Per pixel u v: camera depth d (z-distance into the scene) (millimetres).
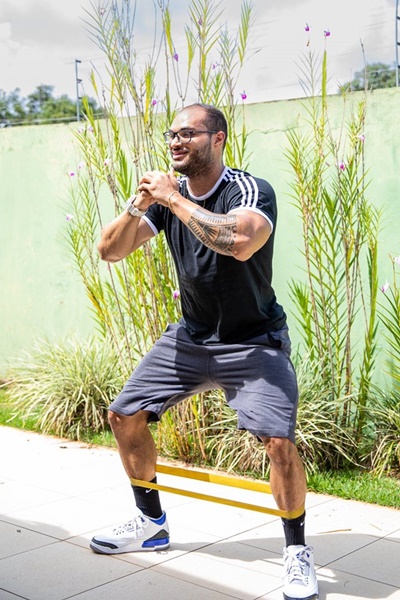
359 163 5477
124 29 5094
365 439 5145
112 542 3773
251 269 3375
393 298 5301
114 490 4785
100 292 5719
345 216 5086
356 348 5504
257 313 3451
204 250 3381
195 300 3514
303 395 5086
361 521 4246
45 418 6148
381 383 5441
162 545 3824
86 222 6137
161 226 3637
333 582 3477
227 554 3789
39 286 7535
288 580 3291
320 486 4754
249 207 3188
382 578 3521
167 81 5184
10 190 7676
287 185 5805
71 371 6266
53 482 4949
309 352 5320
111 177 5328
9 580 3500
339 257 5500
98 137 5398
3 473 5148
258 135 5934
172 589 3404
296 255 5789
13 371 7660
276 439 3287
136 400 3693
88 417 6113
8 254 7750
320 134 5137
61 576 3541
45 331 7527
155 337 5242
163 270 5168
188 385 3648
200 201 3434
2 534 4051
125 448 3752
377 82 6188
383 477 4918
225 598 3316
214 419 5352
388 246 5402
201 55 5102
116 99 5168
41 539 3982
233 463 5078
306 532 4082
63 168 7258
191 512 4371
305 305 5332
